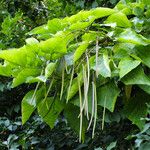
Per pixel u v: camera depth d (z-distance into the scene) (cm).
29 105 141
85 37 134
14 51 129
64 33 130
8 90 323
